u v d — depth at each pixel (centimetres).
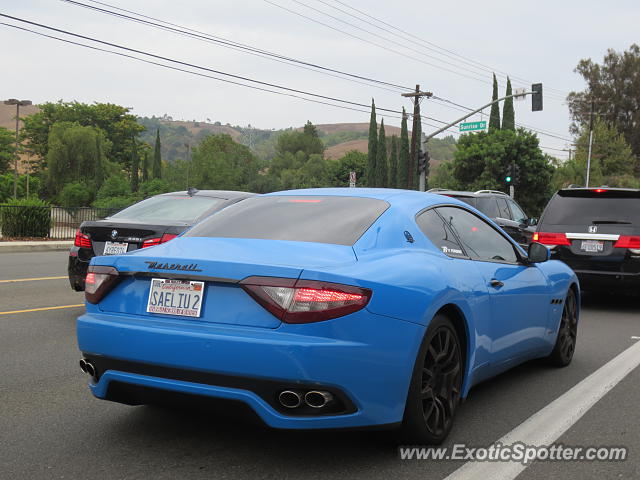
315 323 323
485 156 5212
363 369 329
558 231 991
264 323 332
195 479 335
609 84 8838
